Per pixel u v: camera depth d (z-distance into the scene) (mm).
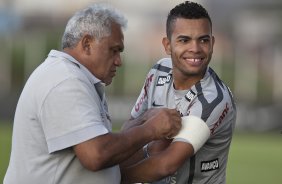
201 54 5969
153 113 6125
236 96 31406
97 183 5594
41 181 5523
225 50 31672
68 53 5734
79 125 5324
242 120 28250
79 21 5672
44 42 33031
